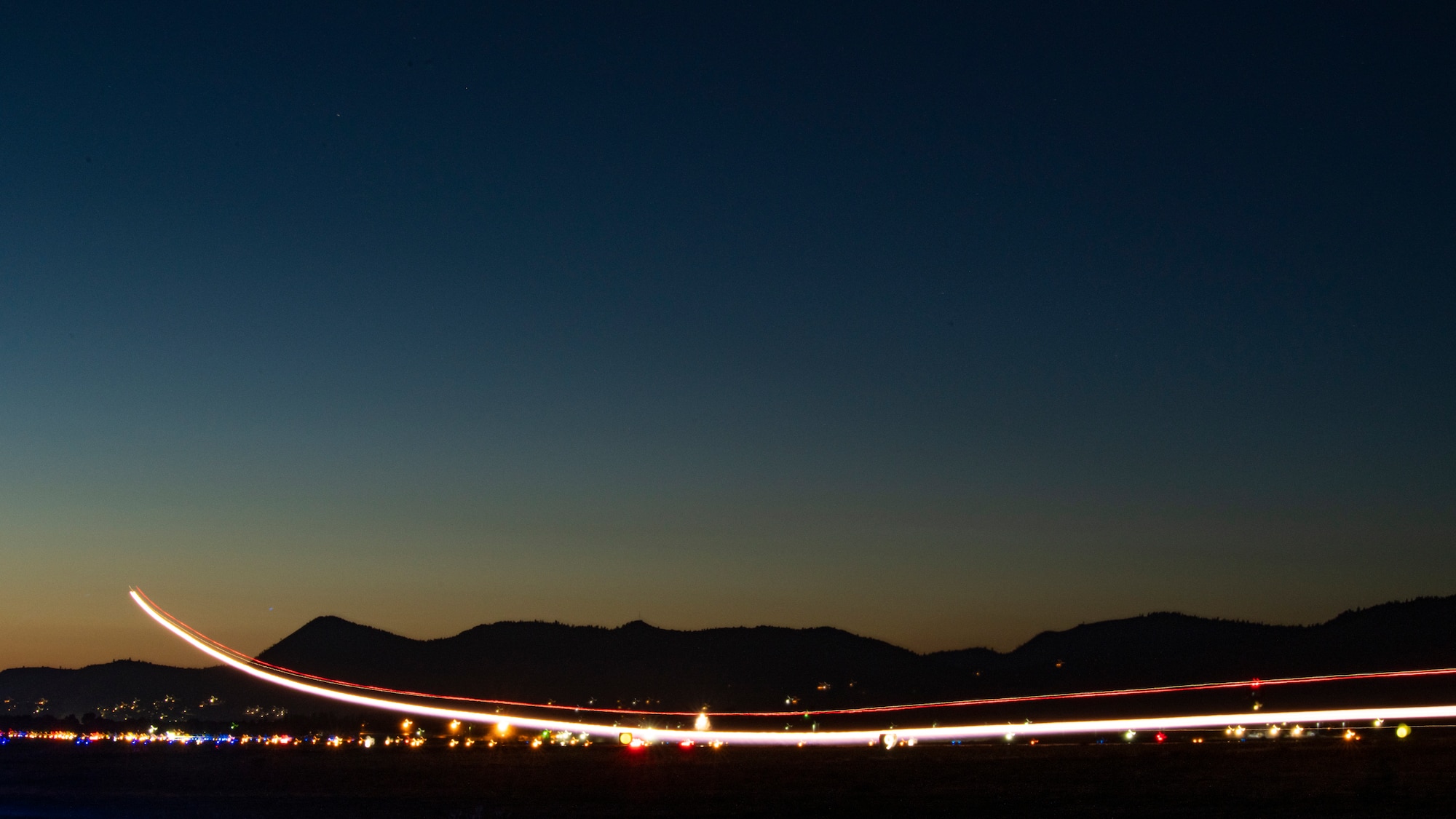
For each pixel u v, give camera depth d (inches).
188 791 2023.9
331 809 1674.5
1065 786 1959.9
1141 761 2723.9
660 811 1604.3
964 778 2230.6
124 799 1852.9
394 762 2955.2
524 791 1972.2
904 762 2881.4
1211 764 2527.1
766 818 1509.6
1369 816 1406.3
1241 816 1440.7
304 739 5103.3
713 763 2883.9
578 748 4052.7
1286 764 2490.2
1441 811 1454.2
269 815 1577.3
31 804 1760.6
